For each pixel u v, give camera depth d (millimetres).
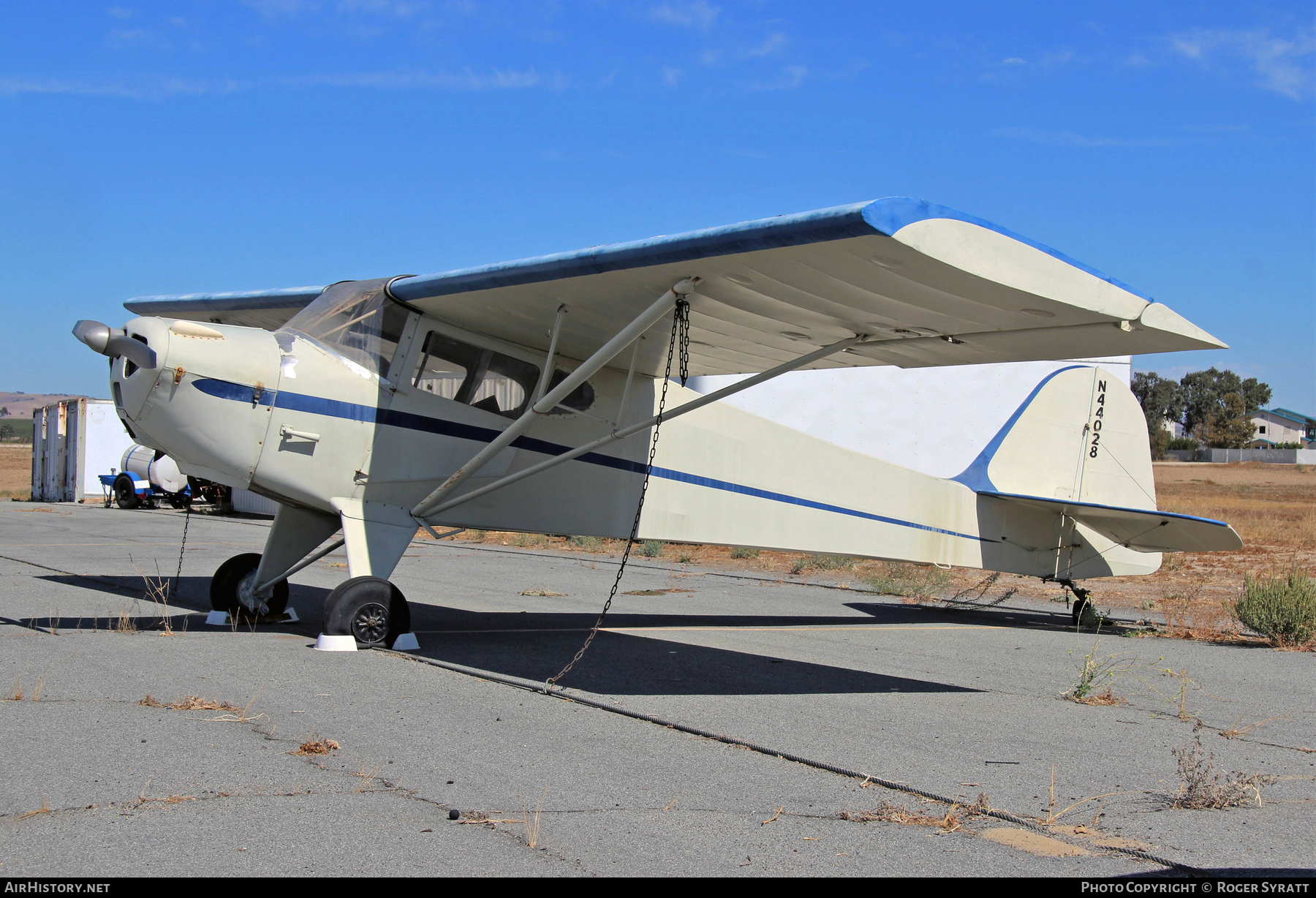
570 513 7625
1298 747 4613
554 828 3135
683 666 6281
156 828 2984
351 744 4020
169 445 6070
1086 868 2943
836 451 9055
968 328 5555
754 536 8641
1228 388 113812
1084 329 5211
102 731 4066
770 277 5105
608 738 4324
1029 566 9875
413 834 3016
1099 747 4480
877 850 3043
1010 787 3793
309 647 6250
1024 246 4516
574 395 7613
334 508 6562
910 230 4152
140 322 5930
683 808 3391
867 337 6113
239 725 4262
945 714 5113
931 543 9492
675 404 8234
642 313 5961
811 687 5742
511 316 6613
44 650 5848
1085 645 7902
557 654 6562
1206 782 3828
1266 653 7578
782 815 3357
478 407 7133
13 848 2785
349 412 6492
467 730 4352
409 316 6766
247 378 6094
